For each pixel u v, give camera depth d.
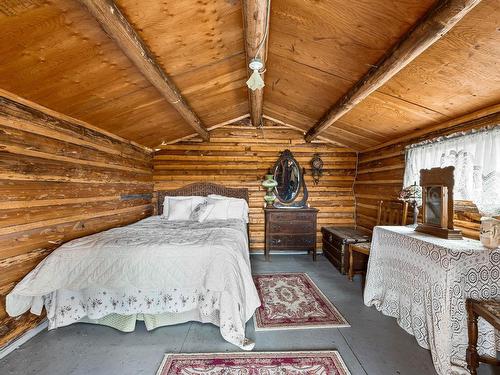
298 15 1.87
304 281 3.43
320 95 3.05
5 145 1.92
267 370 1.79
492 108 2.08
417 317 2.10
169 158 4.77
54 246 2.40
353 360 1.89
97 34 1.61
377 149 4.16
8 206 1.96
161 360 1.90
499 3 1.24
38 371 1.80
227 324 2.11
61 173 2.49
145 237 2.54
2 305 1.94
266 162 4.85
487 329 1.79
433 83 2.06
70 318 2.29
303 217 4.39
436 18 1.35
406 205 3.11
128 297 2.26
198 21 1.83
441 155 2.64
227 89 3.25
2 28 1.36
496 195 2.02
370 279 2.75
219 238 2.51
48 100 2.18
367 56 2.03
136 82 2.31
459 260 1.75
